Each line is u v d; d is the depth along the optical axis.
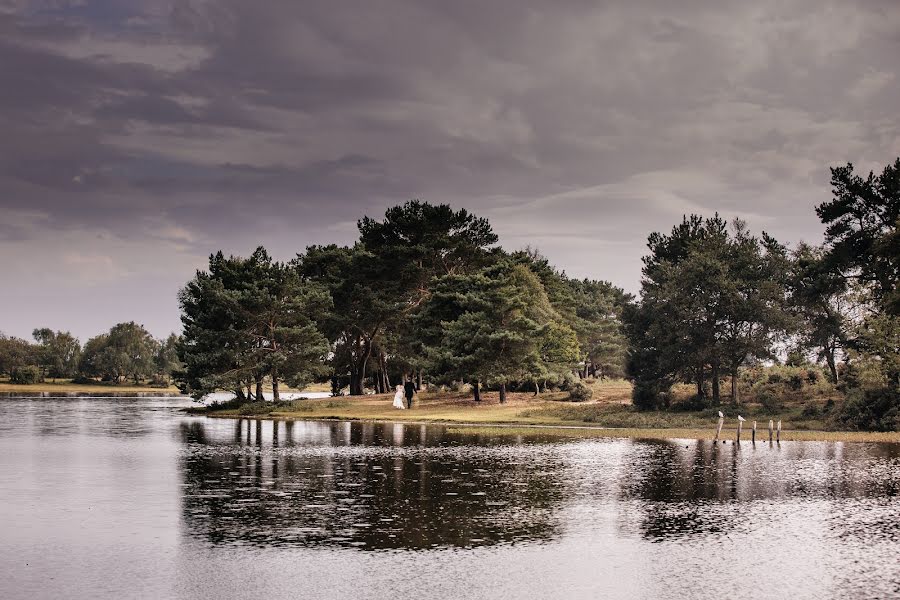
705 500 28.16
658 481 32.22
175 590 17.69
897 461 38.88
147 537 22.38
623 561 20.12
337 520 24.55
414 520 24.58
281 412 78.56
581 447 45.72
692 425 60.00
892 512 26.20
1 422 68.25
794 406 66.88
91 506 26.80
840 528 23.80
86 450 44.12
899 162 70.75
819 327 75.75
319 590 17.69
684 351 68.44
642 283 84.19
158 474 34.25
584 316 149.00
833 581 18.50
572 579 18.59
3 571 19.16
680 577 18.83
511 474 34.19
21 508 26.47
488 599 17.17
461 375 77.88
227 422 69.06
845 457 40.50
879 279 70.25
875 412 56.56
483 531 23.19
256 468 36.28
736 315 66.50
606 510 26.27
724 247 71.44
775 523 24.44
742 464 37.66
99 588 17.83
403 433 55.75
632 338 75.56
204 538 22.25
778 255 75.75
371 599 17.12
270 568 19.34
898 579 18.66
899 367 56.00
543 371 78.19
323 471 35.19
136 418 74.88
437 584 18.14
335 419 71.25
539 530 23.36
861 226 72.69
